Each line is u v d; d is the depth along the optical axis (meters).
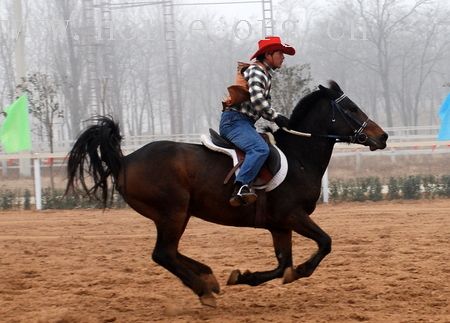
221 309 8.21
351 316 7.57
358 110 8.54
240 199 7.87
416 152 28.98
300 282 9.60
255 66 8.20
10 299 8.81
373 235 13.82
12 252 12.77
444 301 8.20
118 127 8.27
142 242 13.87
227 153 8.11
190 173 8.07
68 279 10.14
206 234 14.80
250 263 11.20
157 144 8.27
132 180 8.09
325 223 15.83
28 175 31.39
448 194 21.16
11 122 23.02
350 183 21.94
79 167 8.20
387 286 9.09
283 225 8.20
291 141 8.45
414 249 11.98
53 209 20.92
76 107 48.16
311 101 8.52
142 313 8.07
